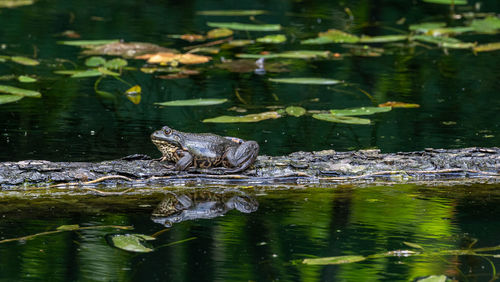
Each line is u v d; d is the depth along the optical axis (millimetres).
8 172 9062
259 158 9844
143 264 6945
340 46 20531
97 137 11656
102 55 18547
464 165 9844
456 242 7605
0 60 16203
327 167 9742
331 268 6922
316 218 8375
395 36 20234
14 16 23984
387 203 8930
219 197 9141
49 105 13891
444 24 21578
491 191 9305
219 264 6945
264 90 15414
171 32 21828
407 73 17109
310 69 17609
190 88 15508
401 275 6734
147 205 8805
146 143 11320
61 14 24688
